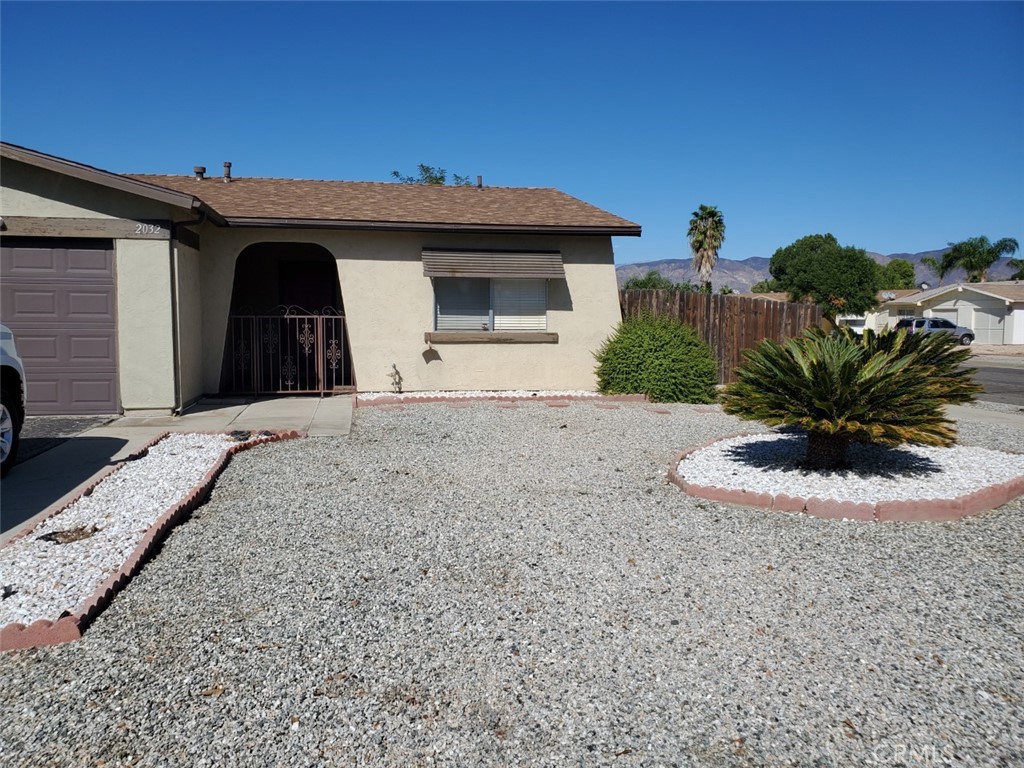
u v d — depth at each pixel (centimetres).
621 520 620
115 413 1103
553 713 341
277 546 546
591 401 1330
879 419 684
